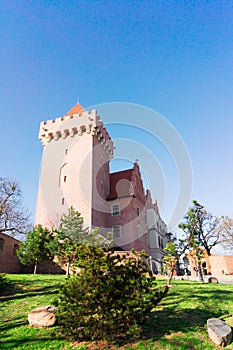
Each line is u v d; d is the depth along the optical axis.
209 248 39.47
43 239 20.62
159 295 8.44
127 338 7.59
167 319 9.09
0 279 13.34
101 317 7.20
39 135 37.81
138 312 7.74
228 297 11.82
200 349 7.00
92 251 8.02
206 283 17.86
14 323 8.90
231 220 40.31
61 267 23.48
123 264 8.16
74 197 31.22
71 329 7.43
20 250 21.33
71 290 7.45
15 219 34.34
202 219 38.06
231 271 35.12
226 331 7.61
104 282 7.46
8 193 34.41
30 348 7.10
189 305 10.59
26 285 14.77
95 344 7.26
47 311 8.81
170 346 7.14
